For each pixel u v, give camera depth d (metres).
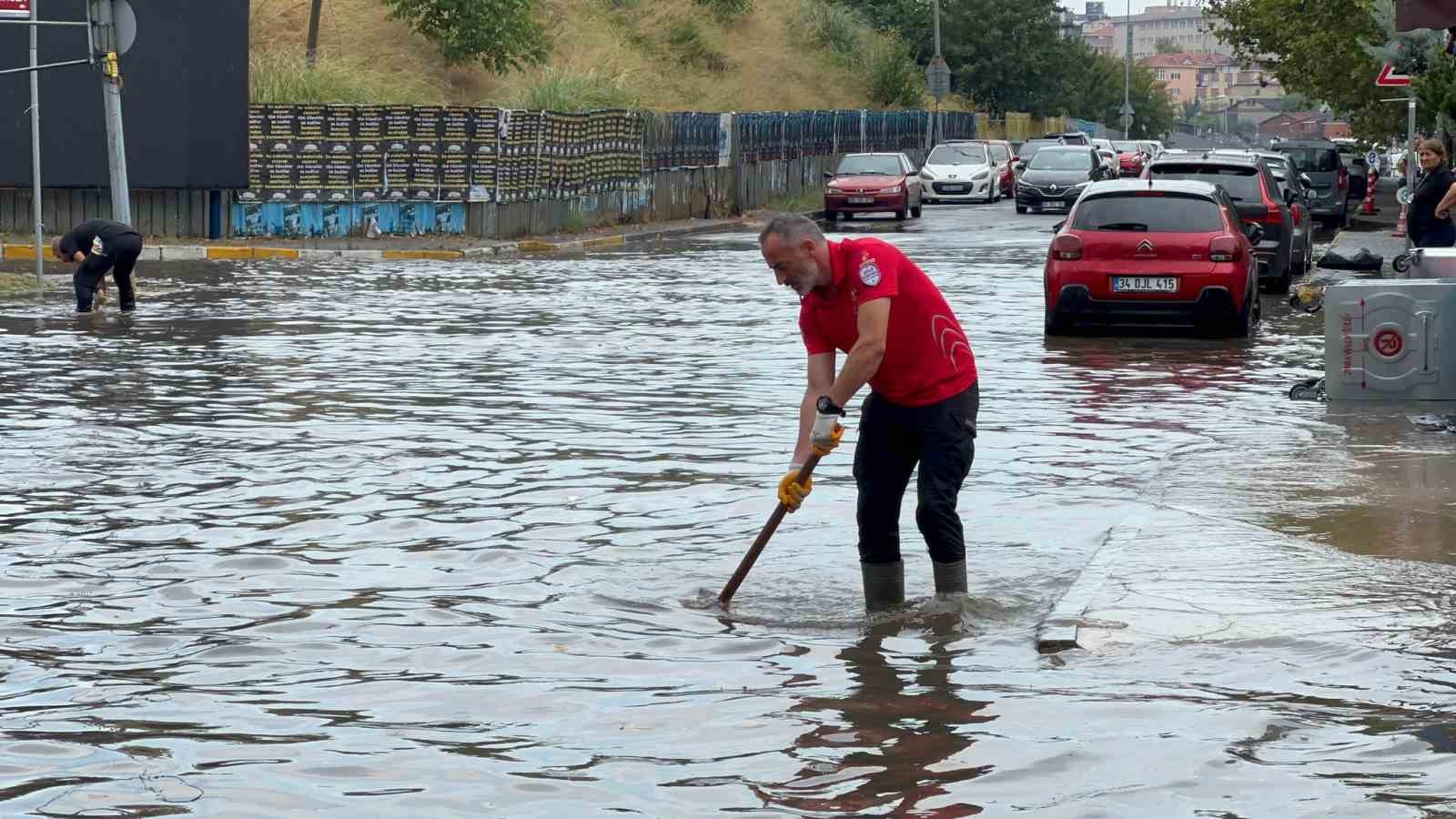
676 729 7.54
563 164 50.88
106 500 12.90
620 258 43.28
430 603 9.86
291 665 8.60
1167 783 6.75
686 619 9.52
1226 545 10.83
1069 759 7.05
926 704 7.86
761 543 9.80
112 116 33.12
